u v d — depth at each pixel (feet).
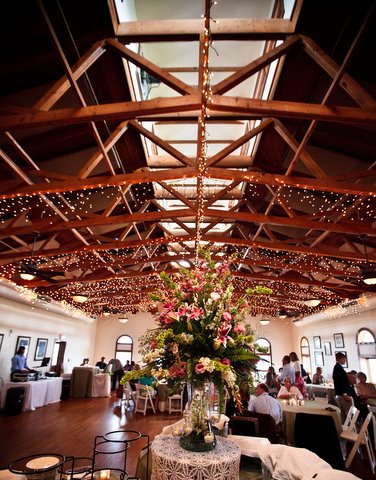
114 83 14.88
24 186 15.76
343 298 33.45
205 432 6.81
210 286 7.48
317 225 20.17
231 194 25.71
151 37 12.68
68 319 44.70
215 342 6.73
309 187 15.74
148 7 18.31
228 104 12.06
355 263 27.58
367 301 30.50
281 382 27.20
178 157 16.76
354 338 35.14
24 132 16.08
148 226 30.94
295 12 12.09
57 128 16.56
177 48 21.49
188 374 6.36
